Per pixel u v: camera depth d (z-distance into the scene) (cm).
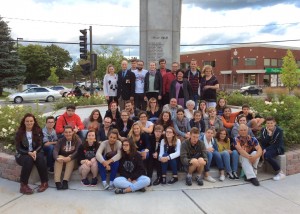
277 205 516
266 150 666
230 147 685
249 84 5359
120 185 569
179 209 501
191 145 626
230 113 788
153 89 891
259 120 762
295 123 782
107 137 681
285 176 661
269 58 5572
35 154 586
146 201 533
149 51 1112
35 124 618
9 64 3900
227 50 5769
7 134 754
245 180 635
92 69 1970
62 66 9681
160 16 1104
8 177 650
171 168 634
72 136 628
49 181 634
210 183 621
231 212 490
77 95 2161
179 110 728
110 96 926
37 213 488
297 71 4662
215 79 895
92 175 621
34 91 3020
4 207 510
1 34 3912
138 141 643
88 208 505
